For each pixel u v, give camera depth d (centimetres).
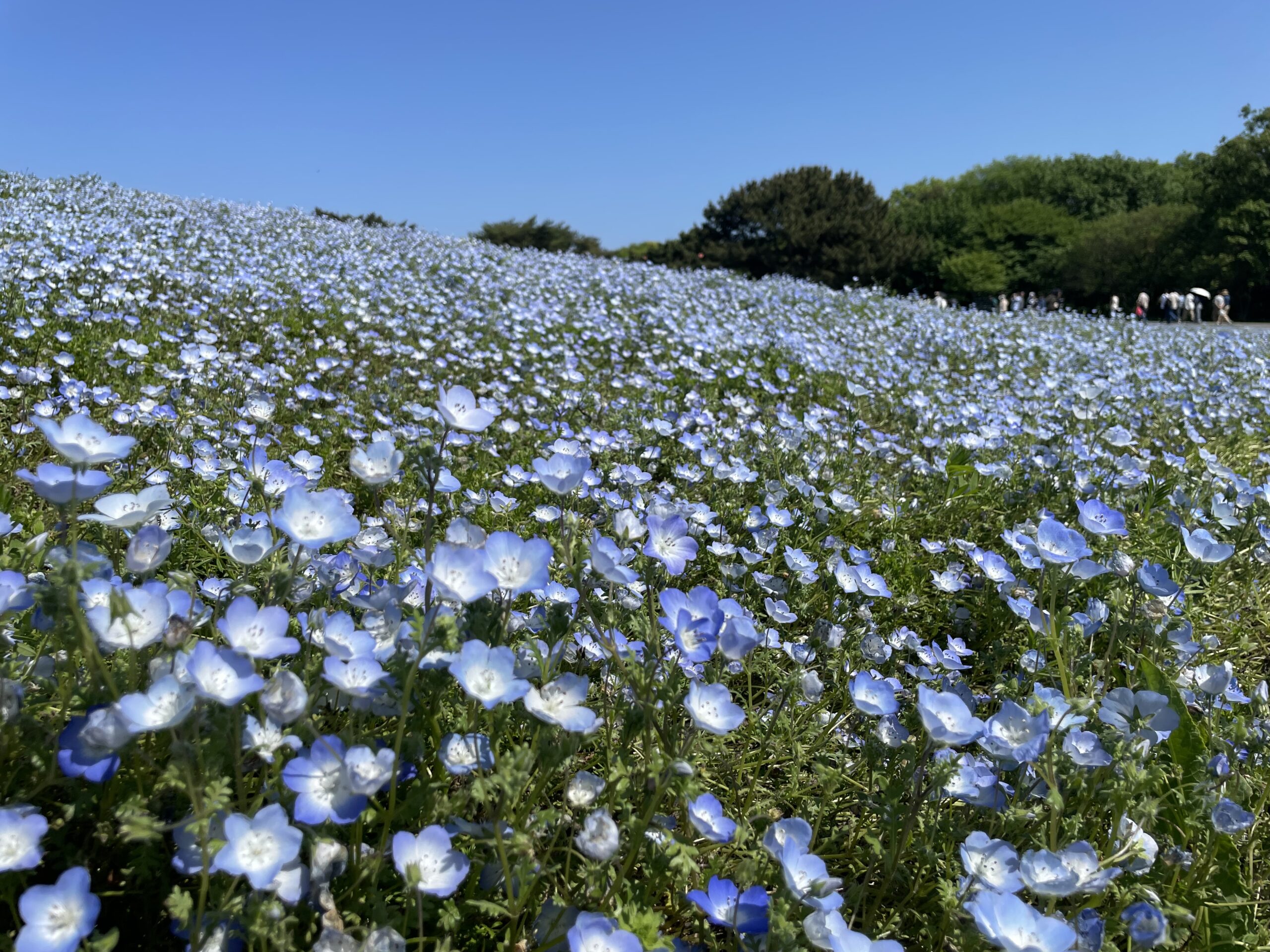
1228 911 192
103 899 152
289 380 557
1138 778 181
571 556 190
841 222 4919
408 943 150
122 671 159
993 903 153
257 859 130
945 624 360
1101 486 482
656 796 158
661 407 591
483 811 177
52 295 629
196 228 1262
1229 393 877
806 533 408
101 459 156
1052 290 5194
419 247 1559
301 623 184
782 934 138
